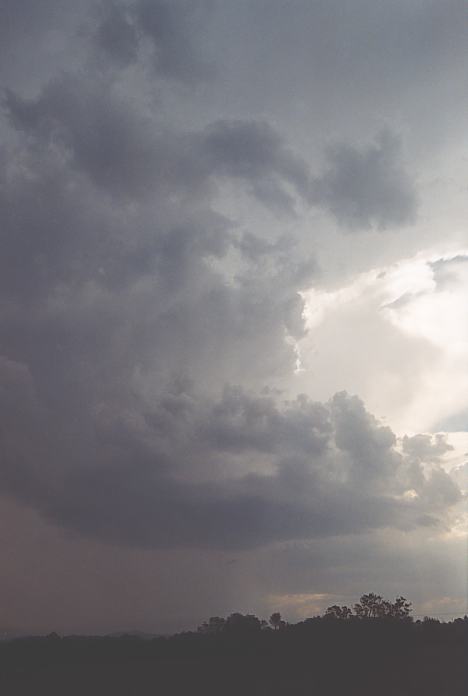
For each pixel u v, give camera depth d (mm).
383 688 41656
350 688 41875
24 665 56250
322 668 48750
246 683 44281
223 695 41062
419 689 41562
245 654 59250
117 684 45469
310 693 41125
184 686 44250
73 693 42812
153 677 47562
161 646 66188
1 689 44469
